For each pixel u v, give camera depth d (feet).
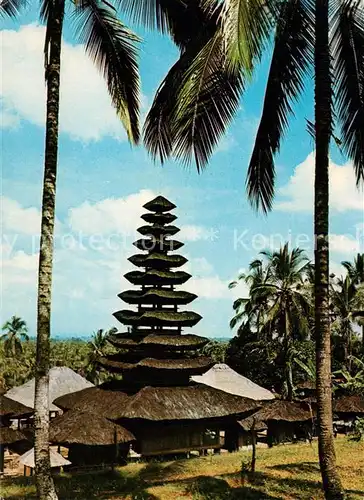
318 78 45.98
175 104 47.55
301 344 162.40
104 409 100.12
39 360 39.83
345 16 48.11
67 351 289.12
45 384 39.65
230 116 48.14
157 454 97.81
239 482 59.62
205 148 47.60
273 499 51.60
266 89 50.72
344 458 77.10
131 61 53.06
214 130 47.88
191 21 53.42
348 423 130.72
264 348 173.47
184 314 109.60
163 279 109.70
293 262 164.25
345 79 50.96
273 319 165.07
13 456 122.52
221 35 41.42
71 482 71.10
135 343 106.42
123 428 93.81
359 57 49.62
